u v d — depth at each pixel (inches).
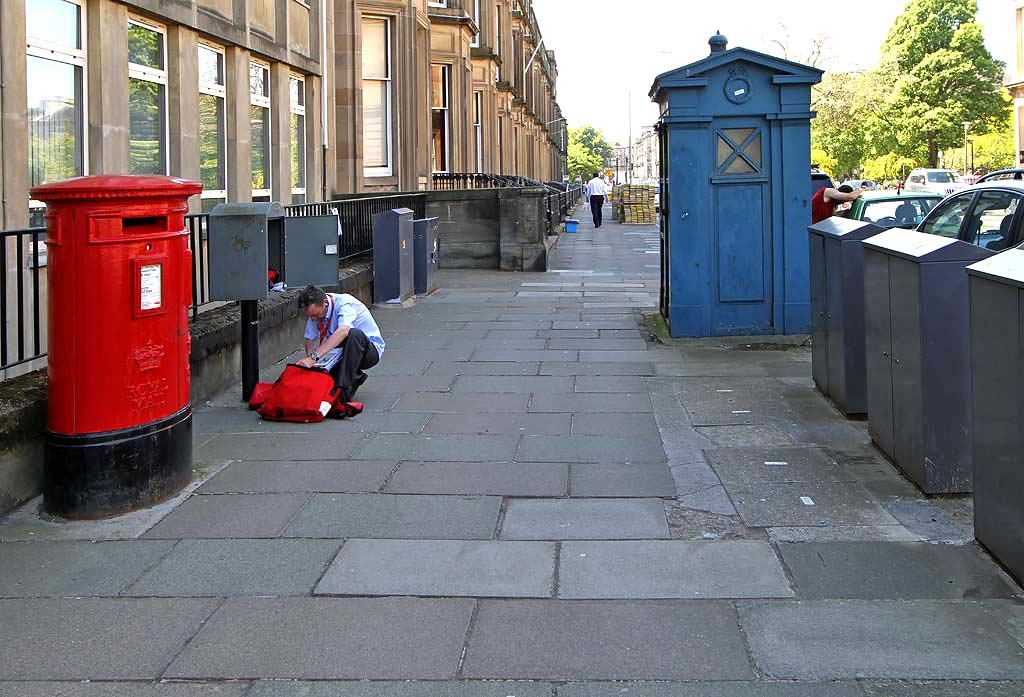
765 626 157.8
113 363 210.8
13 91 314.0
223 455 257.9
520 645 152.8
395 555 189.5
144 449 216.5
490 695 138.6
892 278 233.1
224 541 197.8
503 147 1604.3
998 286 173.2
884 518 203.5
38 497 224.5
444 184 1079.6
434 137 1111.6
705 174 417.4
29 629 160.9
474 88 1342.3
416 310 546.0
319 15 631.8
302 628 159.8
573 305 561.0
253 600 170.7
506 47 1670.8
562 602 167.9
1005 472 173.3
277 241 363.6
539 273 768.3
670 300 426.3
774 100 411.5
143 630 160.1
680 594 170.2
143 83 418.0
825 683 140.1
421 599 170.1
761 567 180.5
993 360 176.9
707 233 419.8
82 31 362.0
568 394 328.5
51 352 211.0
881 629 155.8
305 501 220.8
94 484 210.2
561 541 195.5
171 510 216.1
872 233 280.8
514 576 179.0
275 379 358.6
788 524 201.8
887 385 239.8
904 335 224.8
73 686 142.8
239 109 502.3
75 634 158.9
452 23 1101.1
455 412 304.8
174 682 143.6
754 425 282.2
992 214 303.0
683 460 248.8
